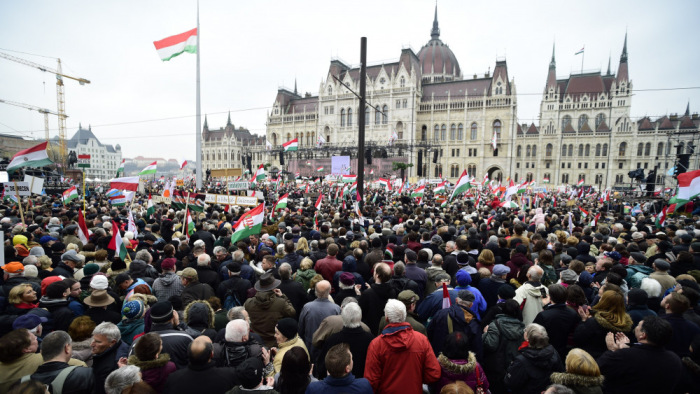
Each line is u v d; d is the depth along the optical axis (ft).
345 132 367.66
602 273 26.78
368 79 355.77
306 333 20.18
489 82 330.34
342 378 13.02
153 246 36.32
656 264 26.14
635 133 316.19
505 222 46.21
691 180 46.03
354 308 17.07
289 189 166.81
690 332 17.74
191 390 12.82
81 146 567.59
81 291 23.68
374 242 33.35
